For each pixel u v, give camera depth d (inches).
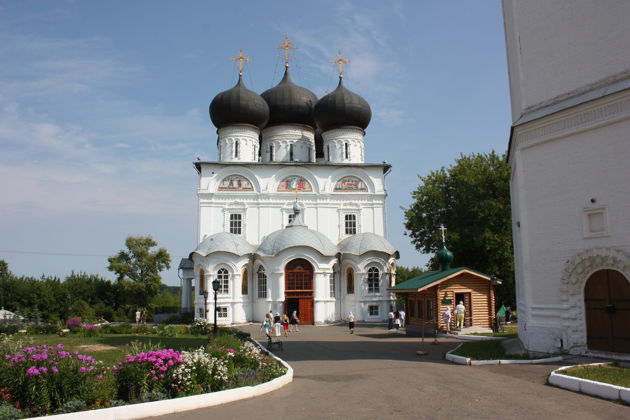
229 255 1552.7
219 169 1716.3
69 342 963.3
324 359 732.7
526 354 660.7
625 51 612.7
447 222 1697.8
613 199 599.8
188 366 464.1
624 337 581.9
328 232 1732.3
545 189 675.4
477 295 1079.6
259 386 474.9
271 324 1317.7
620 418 358.9
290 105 1978.3
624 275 585.9
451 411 392.8
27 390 396.8
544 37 709.3
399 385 505.7
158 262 2171.5
